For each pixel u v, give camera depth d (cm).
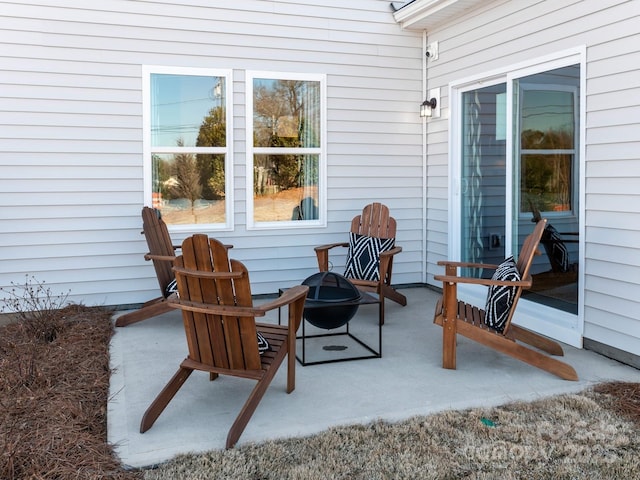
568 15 403
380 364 369
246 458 244
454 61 552
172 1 513
